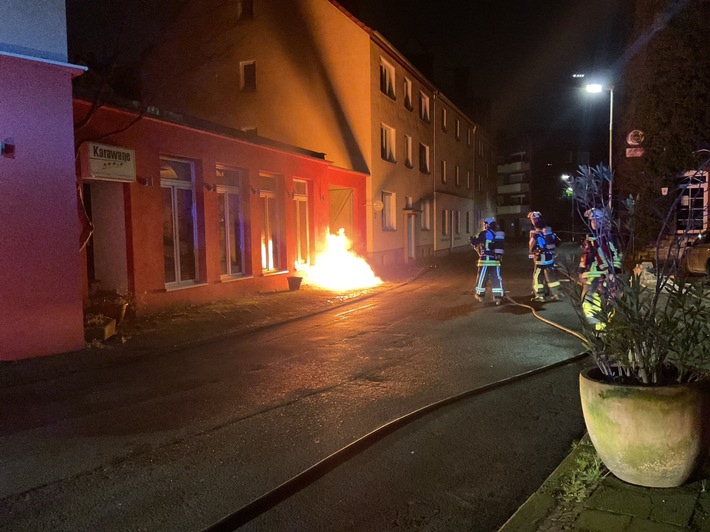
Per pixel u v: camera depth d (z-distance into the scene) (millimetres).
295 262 17406
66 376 7426
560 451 4695
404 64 26297
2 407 6125
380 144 23812
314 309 12961
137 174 11180
